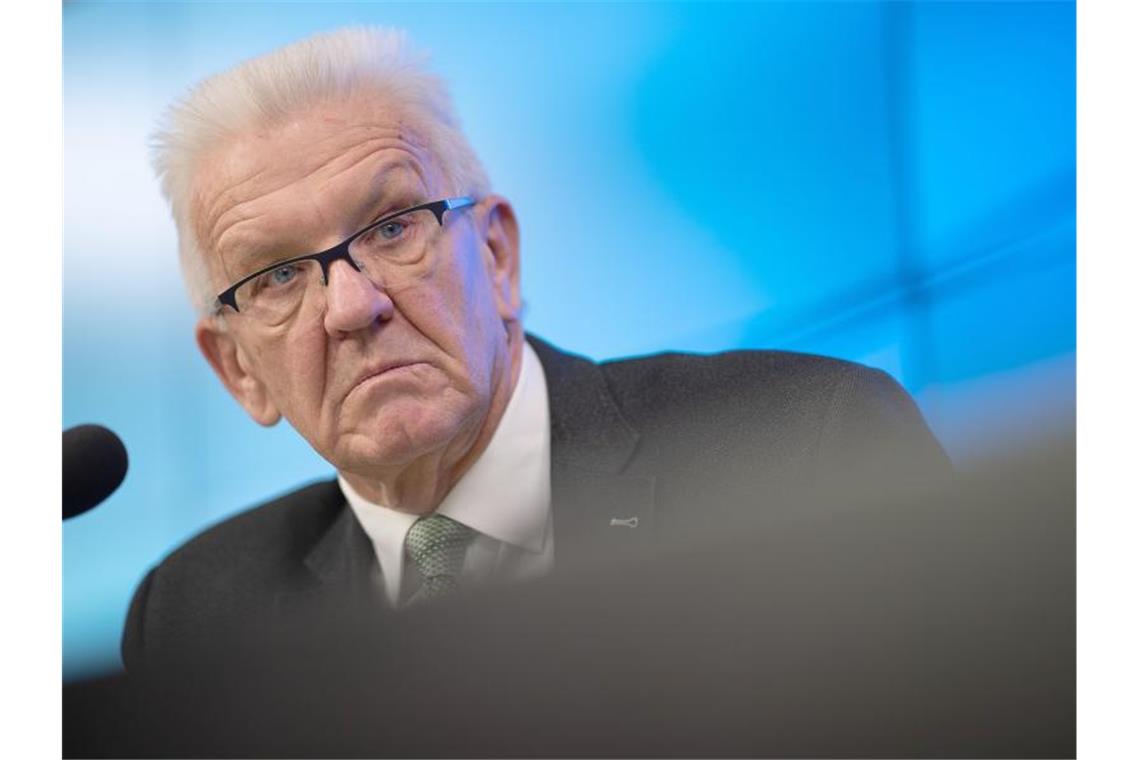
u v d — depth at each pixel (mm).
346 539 4977
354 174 4434
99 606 5121
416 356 4430
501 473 4727
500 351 4703
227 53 4957
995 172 4438
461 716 3135
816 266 4684
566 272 4961
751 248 4789
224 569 5043
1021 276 4316
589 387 4844
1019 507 3121
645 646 3002
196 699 3461
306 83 4547
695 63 4848
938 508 3057
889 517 3018
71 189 5152
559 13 4957
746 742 2984
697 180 4855
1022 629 3139
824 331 4625
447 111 4715
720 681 3012
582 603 3020
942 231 4488
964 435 4090
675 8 4875
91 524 5164
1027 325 4270
